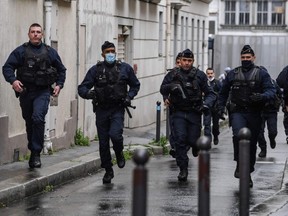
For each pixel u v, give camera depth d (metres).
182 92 20.25
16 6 22.39
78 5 28.67
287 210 15.88
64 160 22.50
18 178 18.48
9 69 19.44
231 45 70.06
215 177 22.09
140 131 38.66
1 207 16.53
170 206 16.72
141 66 41.44
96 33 31.48
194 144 20.62
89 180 21.06
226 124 49.59
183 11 53.91
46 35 24.78
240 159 13.01
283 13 109.50
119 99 19.36
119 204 16.95
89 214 15.74
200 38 61.97
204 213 10.66
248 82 19.12
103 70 19.33
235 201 17.61
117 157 20.27
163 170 23.83
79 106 29.05
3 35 21.45
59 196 18.12
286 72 26.23
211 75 35.03
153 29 44.31
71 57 27.95
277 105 30.62
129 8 37.97
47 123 24.17
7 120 21.45
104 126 19.69
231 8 110.38
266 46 70.12
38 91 19.70
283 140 37.59
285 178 21.31
